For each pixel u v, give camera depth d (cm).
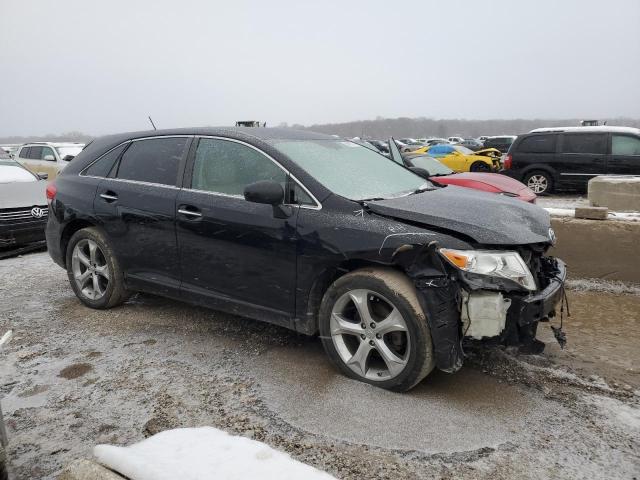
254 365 355
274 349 382
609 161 1288
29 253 738
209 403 306
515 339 295
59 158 1594
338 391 316
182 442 180
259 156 373
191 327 429
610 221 536
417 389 318
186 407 302
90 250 466
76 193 469
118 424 286
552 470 241
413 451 256
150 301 496
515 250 308
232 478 157
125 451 170
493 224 314
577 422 281
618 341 394
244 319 446
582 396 310
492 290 290
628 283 534
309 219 335
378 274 310
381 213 323
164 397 314
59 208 480
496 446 259
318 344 390
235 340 400
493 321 289
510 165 1418
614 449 257
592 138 1309
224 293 383
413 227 311
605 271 543
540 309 296
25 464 253
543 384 324
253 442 179
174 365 358
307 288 339
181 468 162
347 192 350
